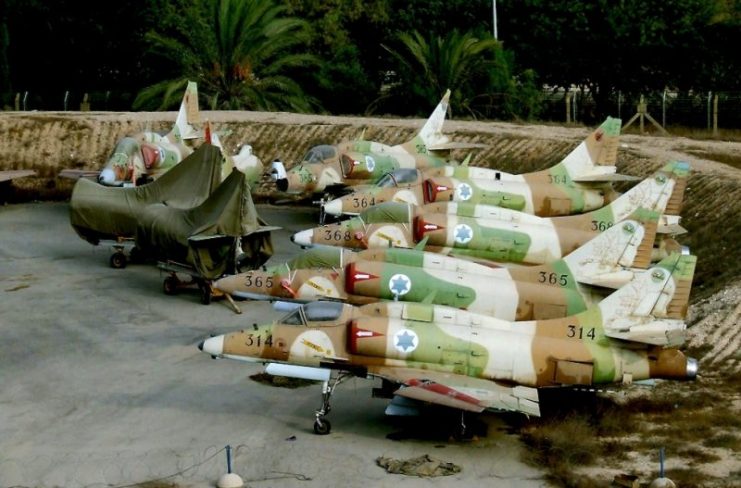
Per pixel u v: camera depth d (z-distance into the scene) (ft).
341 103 289.74
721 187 177.37
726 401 111.04
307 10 298.35
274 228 152.87
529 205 166.09
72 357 127.34
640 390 114.83
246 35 270.46
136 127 241.96
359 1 301.43
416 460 96.99
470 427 105.09
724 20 291.58
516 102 273.13
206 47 271.28
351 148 190.49
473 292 117.91
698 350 125.49
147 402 113.09
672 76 291.79
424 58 271.69
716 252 157.38
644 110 241.35
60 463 97.86
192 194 164.96
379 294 119.24
